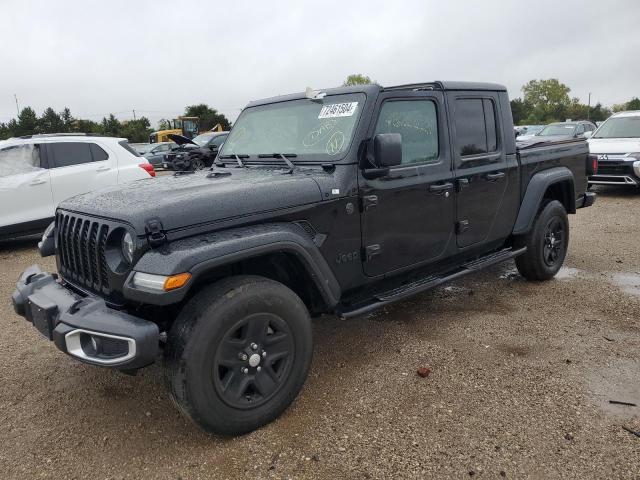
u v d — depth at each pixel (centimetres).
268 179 339
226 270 319
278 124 411
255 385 298
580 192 605
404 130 390
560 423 301
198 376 272
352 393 341
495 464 267
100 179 849
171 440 299
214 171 408
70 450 293
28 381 375
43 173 811
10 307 545
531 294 523
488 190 462
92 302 284
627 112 1231
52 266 729
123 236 284
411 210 392
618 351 389
